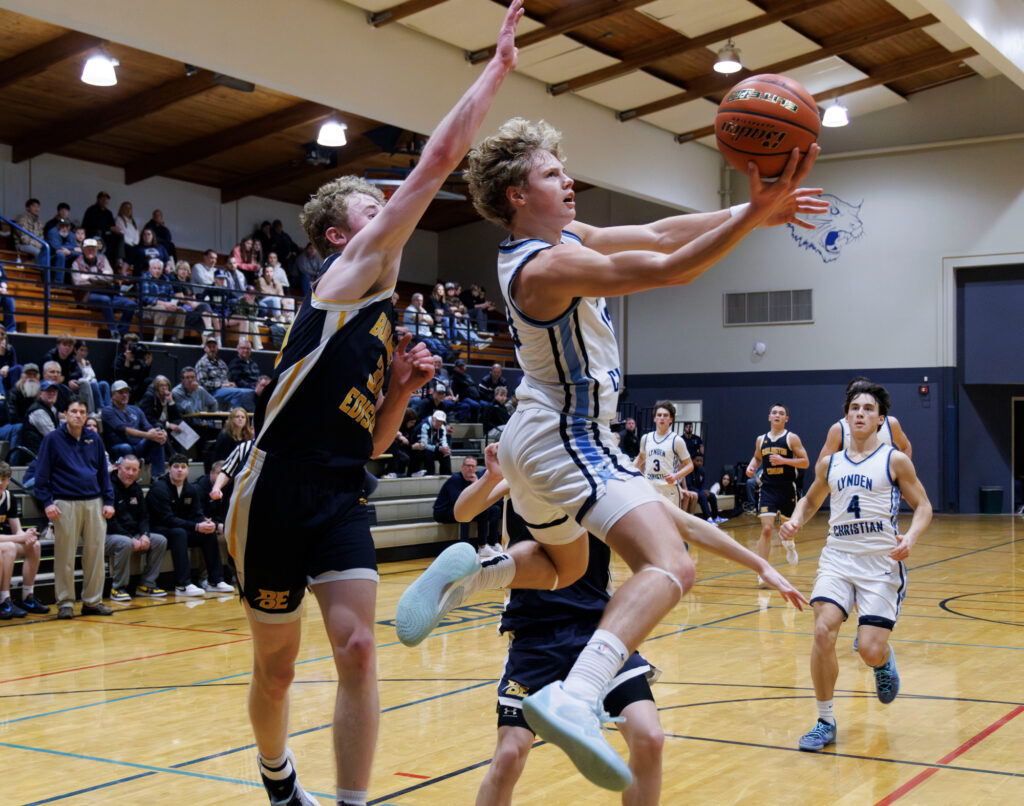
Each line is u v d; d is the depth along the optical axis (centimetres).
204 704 579
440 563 244
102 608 915
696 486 1884
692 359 2306
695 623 857
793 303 2198
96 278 1492
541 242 242
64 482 897
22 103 1598
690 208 1997
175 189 2002
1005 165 1997
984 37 1428
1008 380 2020
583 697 191
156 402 1186
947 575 1166
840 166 2142
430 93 1438
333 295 291
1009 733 500
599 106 1770
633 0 1356
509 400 1686
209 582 1052
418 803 396
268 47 1223
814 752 469
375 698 284
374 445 331
